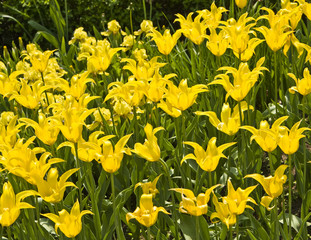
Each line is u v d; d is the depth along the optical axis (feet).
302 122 11.10
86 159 8.96
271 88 16.72
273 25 12.08
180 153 11.17
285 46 13.05
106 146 8.29
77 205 7.74
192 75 16.57
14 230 10.73
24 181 9.92
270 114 13.70
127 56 18.97
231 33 11.89
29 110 15.25
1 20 28.35
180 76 16.47
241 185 10.84
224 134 12.49
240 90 9.78
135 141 12.67
